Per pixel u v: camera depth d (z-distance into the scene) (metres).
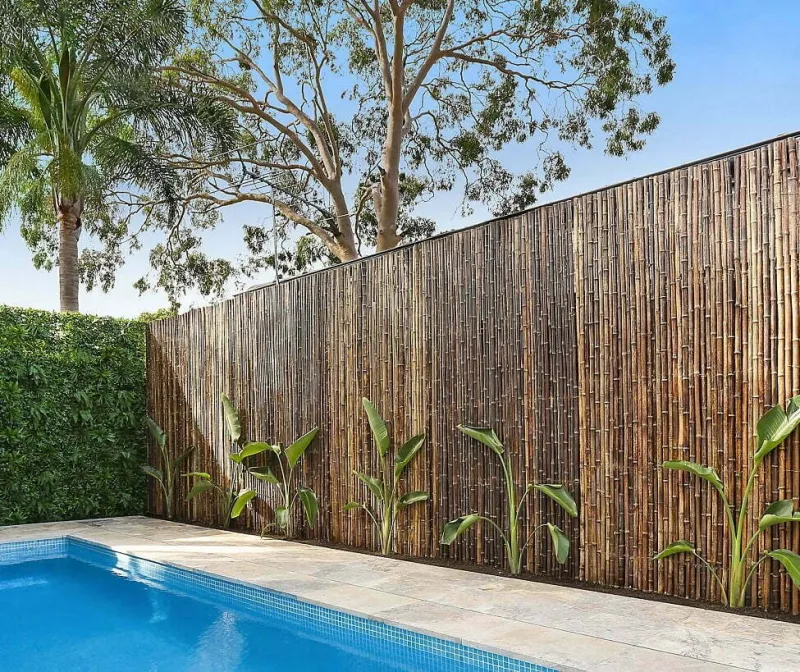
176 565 5.64
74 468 8.28
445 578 4.96
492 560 5.29
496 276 5.33
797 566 3.70
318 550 6.21
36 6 10.05
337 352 6.55
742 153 4.13
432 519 5.71
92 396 8.46
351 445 6.38
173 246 16.45
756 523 3.98
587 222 4.82
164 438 8.45
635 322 4.54
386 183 14.02
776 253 3.97
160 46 11.09
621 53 14.05
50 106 11.29
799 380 3.86
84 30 10.59
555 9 13.89
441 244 5.73
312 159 15.17
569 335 4.88
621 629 3.65
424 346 5.81
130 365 8.83
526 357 5.11
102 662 4.04
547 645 3.40
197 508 8.09
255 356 7.43
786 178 3.95
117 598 5.38
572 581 4.77
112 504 8.59
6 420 7.77
